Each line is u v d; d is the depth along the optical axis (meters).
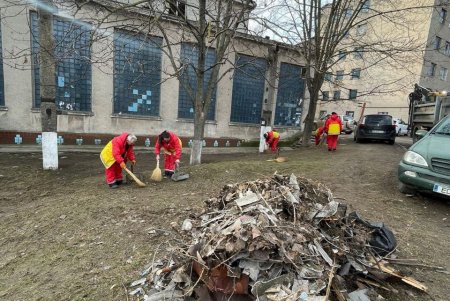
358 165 8.41
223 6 10.41
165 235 3.96
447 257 3.34
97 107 13.04
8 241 4.20
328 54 12.30
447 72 32.22
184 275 2.53
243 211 2.77
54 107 8.30
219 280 2.31
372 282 2.72
